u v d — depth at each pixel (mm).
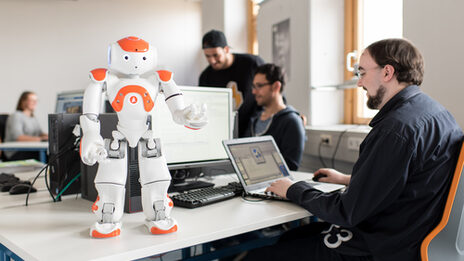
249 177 1307
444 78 1771
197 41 5832
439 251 949
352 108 3137
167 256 1619
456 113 1721
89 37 5199
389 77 1062
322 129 2762
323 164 2857
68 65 5105
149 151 916
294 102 3316
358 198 947
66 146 1260
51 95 5031
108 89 879
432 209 933
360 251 1019
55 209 1134
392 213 970
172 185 1429
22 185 1371
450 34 1730
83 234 885
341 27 3131
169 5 5645
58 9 5023
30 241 835
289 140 1957
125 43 887
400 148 914
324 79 3107
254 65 2680
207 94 1514
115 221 890
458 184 931
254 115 2658
